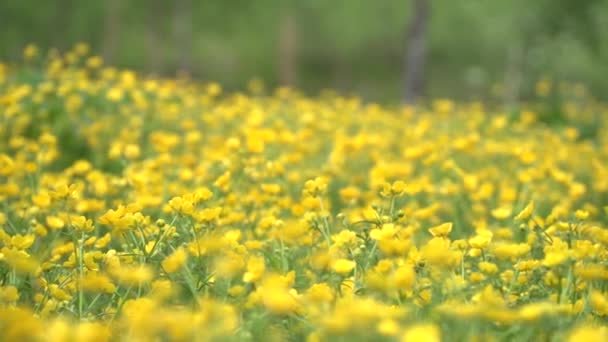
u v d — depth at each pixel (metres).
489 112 16.16
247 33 42.88
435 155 7.36
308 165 8.38
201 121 10.59
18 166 6.32
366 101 44.97
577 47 29.75
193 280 3.66
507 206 6.47
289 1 41.44
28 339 2.73
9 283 4.00
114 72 11.52
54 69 11.14
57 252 4.51
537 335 3.22
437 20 44.66
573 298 3.71
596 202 7.46
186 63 39.16
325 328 2.77
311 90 48.03
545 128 13.78
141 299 3.35
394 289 3.25
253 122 8.62
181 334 2.79
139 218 4.17
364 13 45.28
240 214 5.05
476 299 3.33
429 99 47.03
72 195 4.54
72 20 38.91
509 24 29.45
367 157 8.77
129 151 6.98
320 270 4.18
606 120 15.07
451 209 6.47
